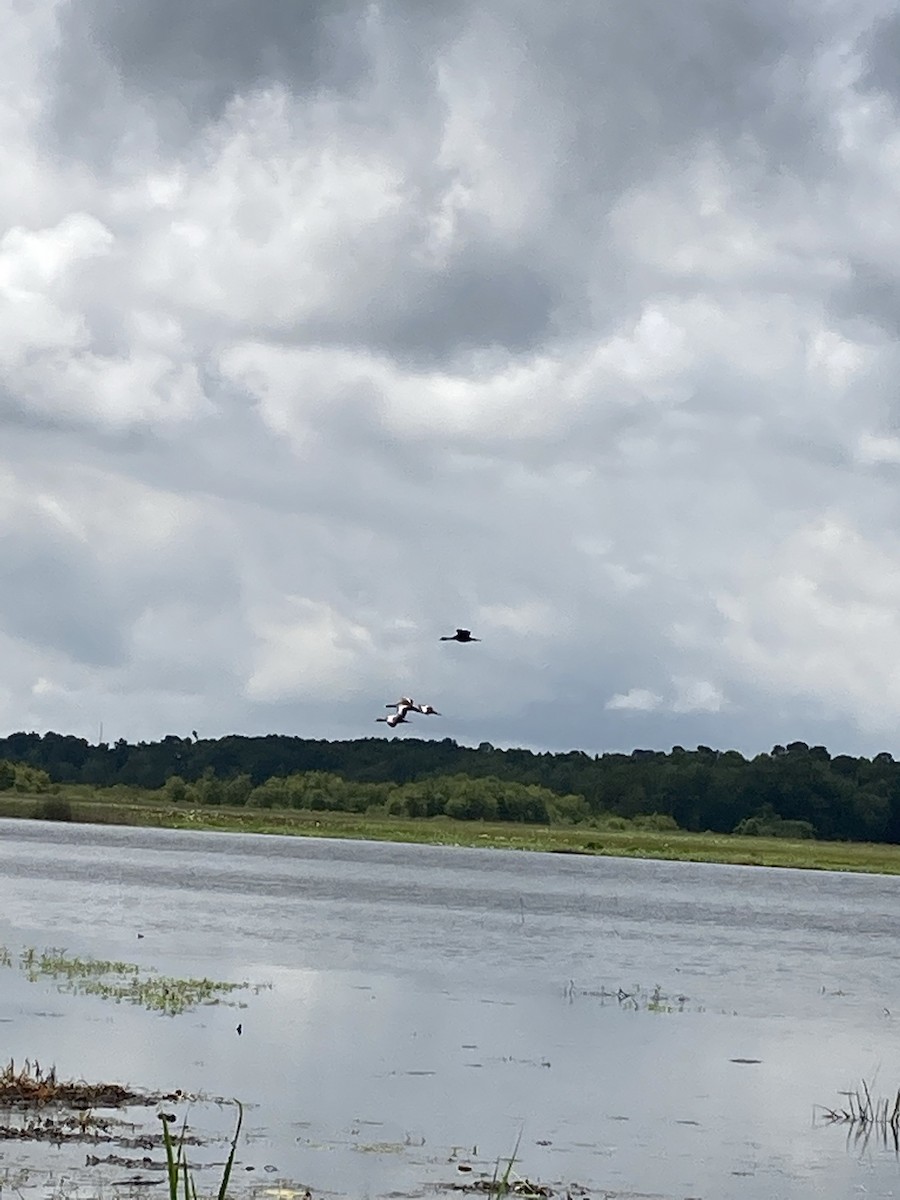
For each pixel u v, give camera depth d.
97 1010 36.03
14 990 38.62
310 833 192.75
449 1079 30.45
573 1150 25.52
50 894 75.25
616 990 46.34
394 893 89.69
